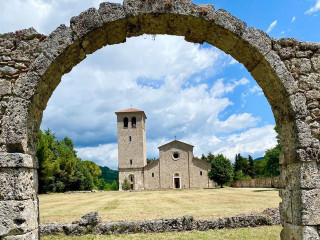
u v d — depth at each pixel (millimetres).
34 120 7043
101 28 7031
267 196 30328
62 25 6965
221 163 61531
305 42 7383
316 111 7125
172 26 7547
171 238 11391
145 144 81125
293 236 6898
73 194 50625
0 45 6867
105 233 12375
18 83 6707
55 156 60750
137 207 22828
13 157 6227
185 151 71062
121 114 73500
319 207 6605
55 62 6898
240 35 7184
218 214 17094
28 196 6387
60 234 12281
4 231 5988
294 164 7047
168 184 69938
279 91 7402
